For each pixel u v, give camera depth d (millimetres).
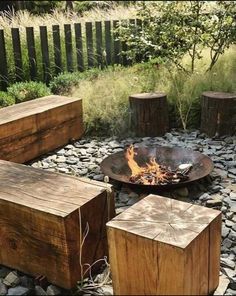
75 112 4914
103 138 5129
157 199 2465
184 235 2078
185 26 6012
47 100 4898
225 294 2389
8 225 2523
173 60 6051
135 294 2207
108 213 2609
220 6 6402
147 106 5047
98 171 4102
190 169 3766
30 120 4285
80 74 6344
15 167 2961
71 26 6883
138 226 2170
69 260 2348
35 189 2604
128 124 5215
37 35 6762
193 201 3490
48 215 2322
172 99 5562
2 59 6000
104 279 2473
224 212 3279
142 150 4141
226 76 5789
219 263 2430
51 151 4652
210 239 2221
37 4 10625
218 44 6098
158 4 6262
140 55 7184
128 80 5977
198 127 5402
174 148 4125
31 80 6379
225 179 3869
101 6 10203
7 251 2596
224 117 4965
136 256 2131
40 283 2428
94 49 6992
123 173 3807
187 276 2051
